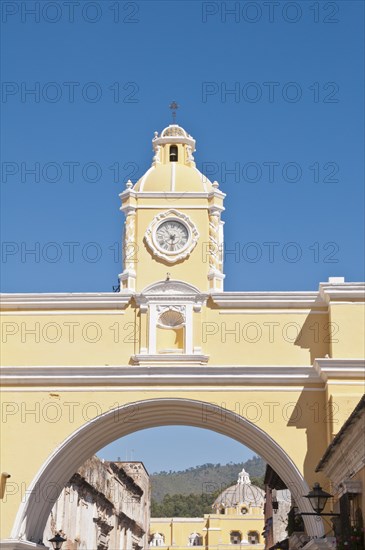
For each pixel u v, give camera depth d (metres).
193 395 22.69
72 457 23.44
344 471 19.53
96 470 38.38
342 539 18.14
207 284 23.33
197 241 23.59
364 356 22.23
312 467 22.11
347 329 22.44
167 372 22.69
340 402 21.59
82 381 22.88
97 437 23.55
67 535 33.19
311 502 20.67
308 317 23.08
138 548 52.75
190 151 25.31
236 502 68.81
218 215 23.86
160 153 25.11
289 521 27.06
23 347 23.23
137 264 23.56
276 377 22.58
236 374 22.61
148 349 22.88
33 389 22.92
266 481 31.66
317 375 22.48
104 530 40.44
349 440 17.69
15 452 22.64
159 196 23.86
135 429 24.34
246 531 67.25
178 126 25.55
